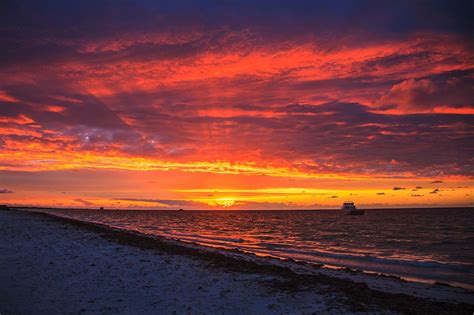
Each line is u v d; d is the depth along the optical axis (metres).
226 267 13.95
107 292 9.64
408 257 23.23
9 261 13.83
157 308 8.40
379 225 66.88
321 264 19.66
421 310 8.67
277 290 10.40
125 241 21.41
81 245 18.84
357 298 9.59
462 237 39.97
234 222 86.94
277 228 60.38
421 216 114.06
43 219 45.50
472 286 14.29
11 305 8.25
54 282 10.58
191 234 43.09
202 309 8.43
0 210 79.88
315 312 8.32
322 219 104.44
